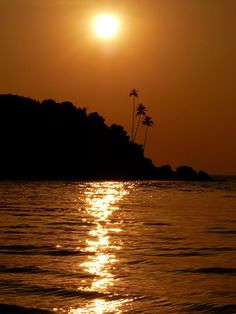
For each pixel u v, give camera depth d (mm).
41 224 48156
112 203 82562
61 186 145625
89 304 20359
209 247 34250
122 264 27938
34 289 22219
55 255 30312
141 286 23031
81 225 48031
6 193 107188
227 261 29094
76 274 25125
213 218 56375
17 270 25781
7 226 45812
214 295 21688
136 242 36438
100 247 33750
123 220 53656
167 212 64812
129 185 162875
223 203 83312
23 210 64500
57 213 61375
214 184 184625
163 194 112875
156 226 47688
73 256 30094
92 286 22859
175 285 23281
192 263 28453
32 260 28516
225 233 42250
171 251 32469
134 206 75938
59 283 23234
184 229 45250
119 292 21984
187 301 20812
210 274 25578
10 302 20406
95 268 26656
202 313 19406
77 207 72188
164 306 20188
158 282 23812
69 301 20672
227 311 19625
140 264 28031
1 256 29719
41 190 122375
